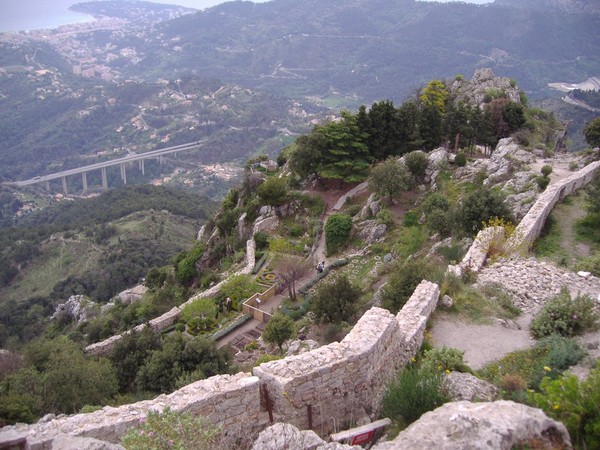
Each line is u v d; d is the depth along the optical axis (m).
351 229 44.22
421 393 11.07
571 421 8.77
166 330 37.72
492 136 55.41
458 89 73.12
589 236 27.62
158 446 8.25
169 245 105.62
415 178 46.94
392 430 10.76
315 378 11.34
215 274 48.12
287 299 37.59
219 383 10.97
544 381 10.33
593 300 17.62
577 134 119.25
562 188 33.09
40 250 108.12
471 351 15.80
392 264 34.03
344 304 27.09
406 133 51.50
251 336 33.19
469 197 30.70
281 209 51.66
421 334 15.97
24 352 26.06
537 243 27.02
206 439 8.75
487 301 18.73
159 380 22.92
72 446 7.97
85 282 90.50
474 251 22.98
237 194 65.88
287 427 9.10
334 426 11.35
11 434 9.32
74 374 19.19
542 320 16.70
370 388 12.27
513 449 7.49
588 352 14.28
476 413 8.09
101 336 45.00
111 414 9.95
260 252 46.12
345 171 50.06
